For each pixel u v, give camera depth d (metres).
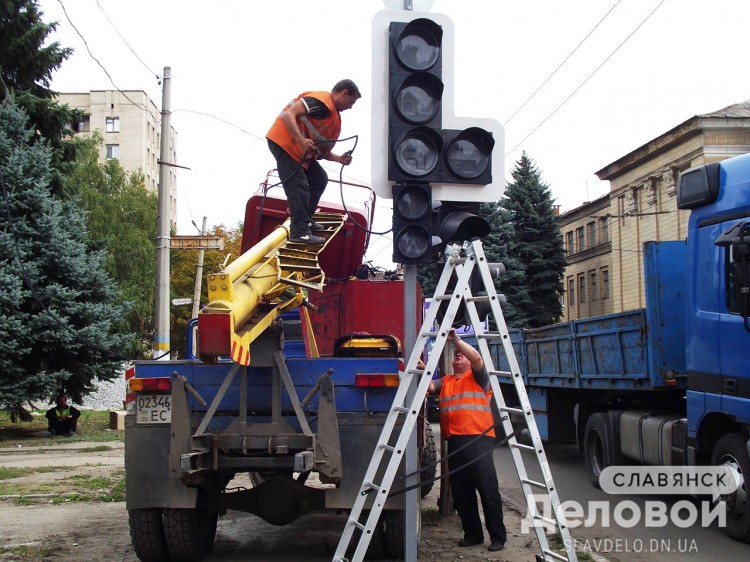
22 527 8.91
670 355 10.15
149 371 7.04
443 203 6.51
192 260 50.84
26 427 22.84
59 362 20.80
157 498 6.95
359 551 5.79
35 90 23.67
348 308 8.87
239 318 6.14
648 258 10.28
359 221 9.45
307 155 7.12
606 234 54.09
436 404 20.28
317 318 9.16
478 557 7.48
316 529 8.95
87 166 45.81
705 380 8.65
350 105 7.23
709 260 8.65
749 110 40.16
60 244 20.31
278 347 6.86
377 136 6.43
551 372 14.12
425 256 6.14
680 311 10.24
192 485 6.76
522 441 16.77
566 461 14.92
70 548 7.87
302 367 6.98
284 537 8.52
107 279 21.56
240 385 6.89
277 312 6.95
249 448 6.73
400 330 8.83
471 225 6.24
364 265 9.81
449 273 6.14
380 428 6.92
